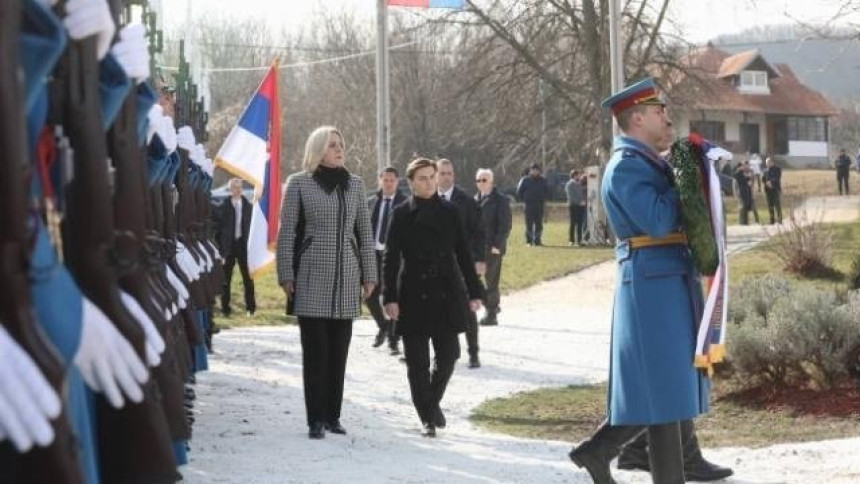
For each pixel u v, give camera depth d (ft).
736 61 316.60
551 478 26.84
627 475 26.86
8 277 10.08
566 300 80.89
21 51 10.77
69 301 10.84
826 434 32.45
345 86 258.16
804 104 317.22
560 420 36.60
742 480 26.25
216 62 257.14
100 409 14.07
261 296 84.64
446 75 178.29
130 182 14.88
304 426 33.53
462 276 34.53
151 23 28.43
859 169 236.22
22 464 10.37
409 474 26.78
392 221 33.76
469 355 48.98
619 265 22.50
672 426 22.24
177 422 16.76
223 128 173.99
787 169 301.22
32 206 10.85
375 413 37.40
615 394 22.48
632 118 22.31
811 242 81.66
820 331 36.81
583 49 140.97
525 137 148.56
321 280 31.58
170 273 22.48
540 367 49.16
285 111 253.44
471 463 28.66
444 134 218.59
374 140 214.28
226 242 70.49
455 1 79.77
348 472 26.73
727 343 37.73
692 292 22.13
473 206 48.70
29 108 11.11
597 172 136.26
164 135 19.72
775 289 44.16
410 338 33.32
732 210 175.22
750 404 36.60
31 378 9.92
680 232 22.11
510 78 144.05
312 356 31.76
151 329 14.25
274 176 47.93
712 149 21.81
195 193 30.60
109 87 13.99
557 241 144.25
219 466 26.84
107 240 13.12
